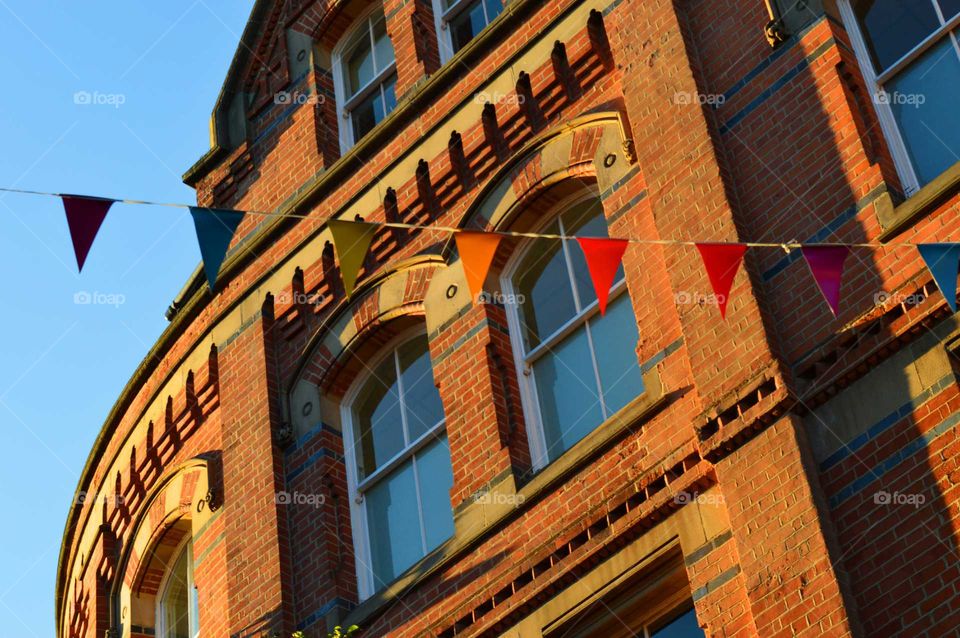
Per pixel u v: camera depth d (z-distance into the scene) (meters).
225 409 21.27
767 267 15.88
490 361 18.30
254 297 21.77
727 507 14.77
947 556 13.32
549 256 18.88
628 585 15.65
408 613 17.48
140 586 22.64
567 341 18.17
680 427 15.91
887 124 16.30
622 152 17.95
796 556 14.01
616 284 18.00
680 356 16.25
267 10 24.39
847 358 14.76
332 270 21.00
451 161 20.03
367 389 20.36
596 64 19.03
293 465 20.11
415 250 20.11
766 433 14.82
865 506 14.01
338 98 23.17
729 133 17.03
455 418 18.22
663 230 16.81
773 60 17.08
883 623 13.41
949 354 14.16
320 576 18.88
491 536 17.09
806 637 13.61
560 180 18.69
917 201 15.05
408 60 21.78
